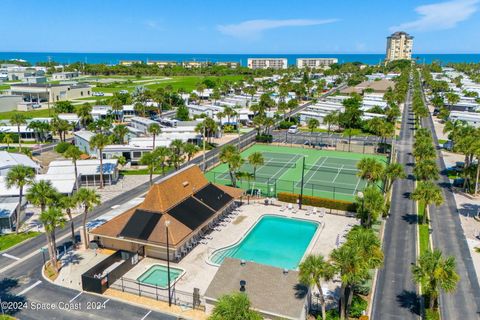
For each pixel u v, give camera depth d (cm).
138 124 14188
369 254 3944
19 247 5994
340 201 7294
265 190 8525
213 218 6631
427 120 16725
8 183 6425
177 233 5547
